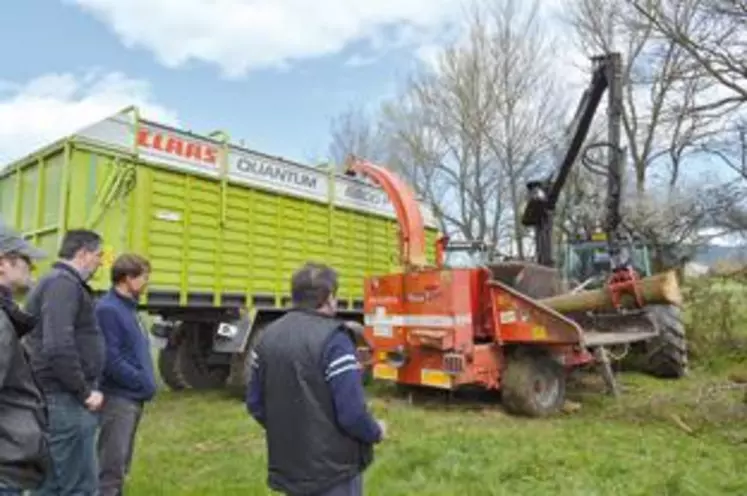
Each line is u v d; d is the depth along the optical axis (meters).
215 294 7.99
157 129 7.56
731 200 11.34
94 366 3.35
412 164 26.50
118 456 3.70
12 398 2.52
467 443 5.54
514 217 23.55
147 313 8.43
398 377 7.70
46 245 7.34
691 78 9.76
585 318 8.45
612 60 8.91
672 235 12.70
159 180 7.52
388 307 7.83
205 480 4.70
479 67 24.09
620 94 8.85
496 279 8.09
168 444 5.87
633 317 8.58
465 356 7.07
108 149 7.19
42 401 2.66
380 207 10.85
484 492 4.32
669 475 4.59
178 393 8.88
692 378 9.42
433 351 7.40
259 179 8.65
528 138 23.47
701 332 10.59
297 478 2.55
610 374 7.85
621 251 9.33
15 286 2.55
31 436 2.53
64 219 7.03
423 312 7.41
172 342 9.14
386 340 7.81
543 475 4.75
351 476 2.59
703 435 5.95
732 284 10.98
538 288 8.45
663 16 9.37
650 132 15.77
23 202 7.88
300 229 9.25
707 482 4.46
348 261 10.09
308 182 9.43
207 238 7.96
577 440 5.79
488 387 7.29
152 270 7.36
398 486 4.45
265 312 8.66
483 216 24.53
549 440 5.79
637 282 6.98
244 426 6.51
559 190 9.66
